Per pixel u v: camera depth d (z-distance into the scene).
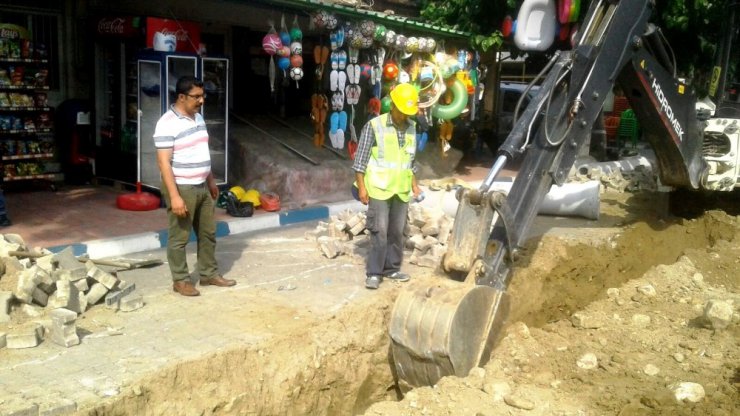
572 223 9.27
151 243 7.68
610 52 6.59
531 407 4.91
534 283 7.14
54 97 10.34
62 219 8.32
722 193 10.45
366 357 6.02
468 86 12.55
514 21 12.66
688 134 8.14
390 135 6.36
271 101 12.48
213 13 10.30
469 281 5.45
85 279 5.82
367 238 8.12
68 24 10.30
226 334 5.39
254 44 12.19
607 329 6.57
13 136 9.77
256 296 6.29
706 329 6.52
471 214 5.54
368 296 6.37
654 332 6.49
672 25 12.34
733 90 9.39
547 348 6.10
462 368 5.29
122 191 9.95
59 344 5.04
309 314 5.89
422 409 4.94
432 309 5.26
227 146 9.82
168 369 4.74
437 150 13.70
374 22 10.60
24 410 3.98
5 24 9.20
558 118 6.21
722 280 8.05
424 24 11.43
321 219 9.62
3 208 7.88
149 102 9.36
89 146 10.30
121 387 4.45
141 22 9.06
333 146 10.92
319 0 10.06
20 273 5.62
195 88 5.89
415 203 9.34
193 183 6.02
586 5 12.45
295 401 5.36
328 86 12.30
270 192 9.99
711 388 5.33
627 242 8.39
